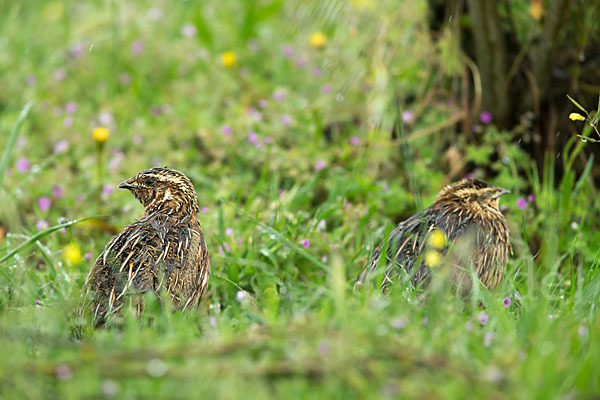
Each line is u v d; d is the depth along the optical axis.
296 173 13.48
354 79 14.95
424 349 6.63
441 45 13.44
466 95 13.48
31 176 13.24
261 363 6.27
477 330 7.58
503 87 13.20
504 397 5.97
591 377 6.27
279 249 11.05
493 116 13.35
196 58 18.08
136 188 10.45
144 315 8.16
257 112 15.34
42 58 19.08
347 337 6.58
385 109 14.06
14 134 12.03
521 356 6.76
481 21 12.88
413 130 13.95
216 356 6.43
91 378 6.07
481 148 13.03
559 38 12.84
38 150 15.23
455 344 6.86
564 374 6.39
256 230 11.56
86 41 18.81
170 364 6.50
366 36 14.63
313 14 15.09
